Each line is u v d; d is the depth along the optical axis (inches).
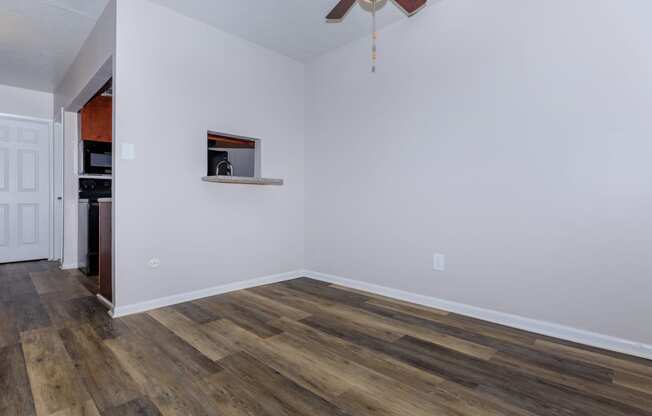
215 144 127.3
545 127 84.5
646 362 70.6
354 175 127.6
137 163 98.2
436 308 104.5
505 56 90.5
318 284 133.3
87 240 142.9
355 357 72.1
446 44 101.6
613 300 76.2
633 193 73.6
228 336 82.0
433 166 105.1
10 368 65.9
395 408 54.9
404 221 112.7
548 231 84.4
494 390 60.2
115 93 94.1
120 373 64.4
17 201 171.9
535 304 86.6
